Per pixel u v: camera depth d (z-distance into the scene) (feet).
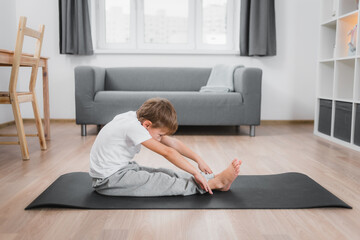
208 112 10.18
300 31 12.95
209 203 4.46
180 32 13.46
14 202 4.53
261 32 12.26
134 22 13.20
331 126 9.52
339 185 5.41
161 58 13.07
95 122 10.09
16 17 12.80
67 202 4.39
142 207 4.30
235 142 9.27
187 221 3.94
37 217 4.03
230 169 4.66
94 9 12.91
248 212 4.21
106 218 4.00
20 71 12.89
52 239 3.47
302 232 3.68
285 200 4.57
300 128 12.10
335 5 9.92
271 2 12.37
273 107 13.21
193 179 4.82
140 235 3.58
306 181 5.38
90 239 3.48
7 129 11.29
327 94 10.46
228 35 13.38
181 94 10.19
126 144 4.56
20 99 7.16
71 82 13.00
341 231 3.71
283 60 13.04
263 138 9.95
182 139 9.70
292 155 7.64
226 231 3.69
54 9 12.71
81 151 7.87
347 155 7.68
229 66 11.79
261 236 3.58
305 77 13.14
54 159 7.07
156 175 4.72
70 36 12.29
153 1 13.23
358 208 4.40
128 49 12.95
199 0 13.20
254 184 5.28
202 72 12.50
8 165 6.56
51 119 13.12
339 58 9.05
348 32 9.39
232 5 13.21
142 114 4.52
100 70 11.28
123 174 4.66
